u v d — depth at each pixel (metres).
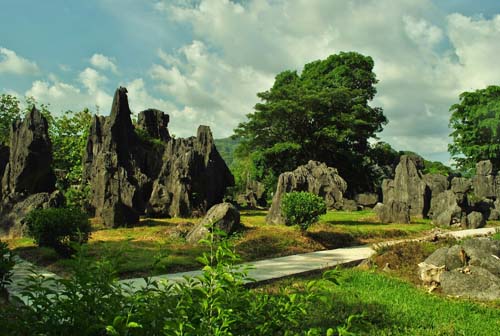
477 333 6.40
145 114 38.78
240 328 3.26
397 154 48.25
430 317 7.15
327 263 12.20
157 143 34.22
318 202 16.83
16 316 3.22
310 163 34.28
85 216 13.17
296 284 9.55
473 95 46.81
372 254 12.59
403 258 11.67
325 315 6.59
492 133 44.34
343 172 45.84
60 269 10.78
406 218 24.19
